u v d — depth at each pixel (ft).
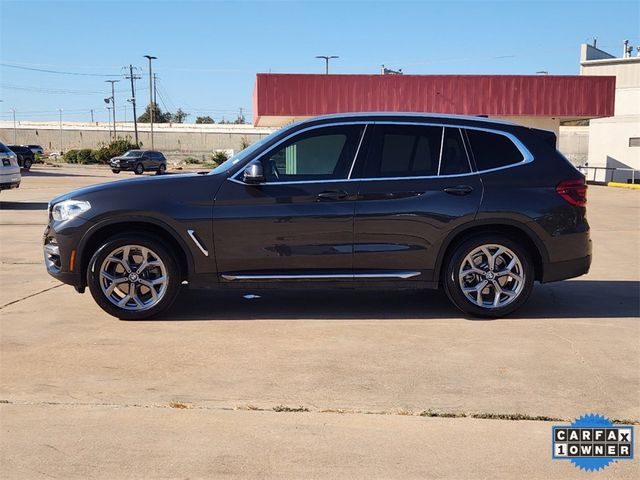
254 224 19.70
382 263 20.01
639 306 22.18
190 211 19.62
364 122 20.43
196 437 12.15
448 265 20.10
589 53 123.03
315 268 19.99
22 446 11.78
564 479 10.77
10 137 283.18
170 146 268.21
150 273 20.03
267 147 20.18
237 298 23.16
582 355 16.83
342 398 13.96
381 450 11.68
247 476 10.79
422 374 15.40
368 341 17.98
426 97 86.79
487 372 15.55
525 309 21.72
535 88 88.63
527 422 12.85
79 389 14.43
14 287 24.98
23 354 16.78
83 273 20.04
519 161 20.42
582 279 27.09
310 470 10.99
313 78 84.84
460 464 11.21
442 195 19.88
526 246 20.70
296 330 19.06
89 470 10.97
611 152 119.44
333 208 19.75
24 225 44.68
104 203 19.61
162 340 18.03
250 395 14.11
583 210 20.51
